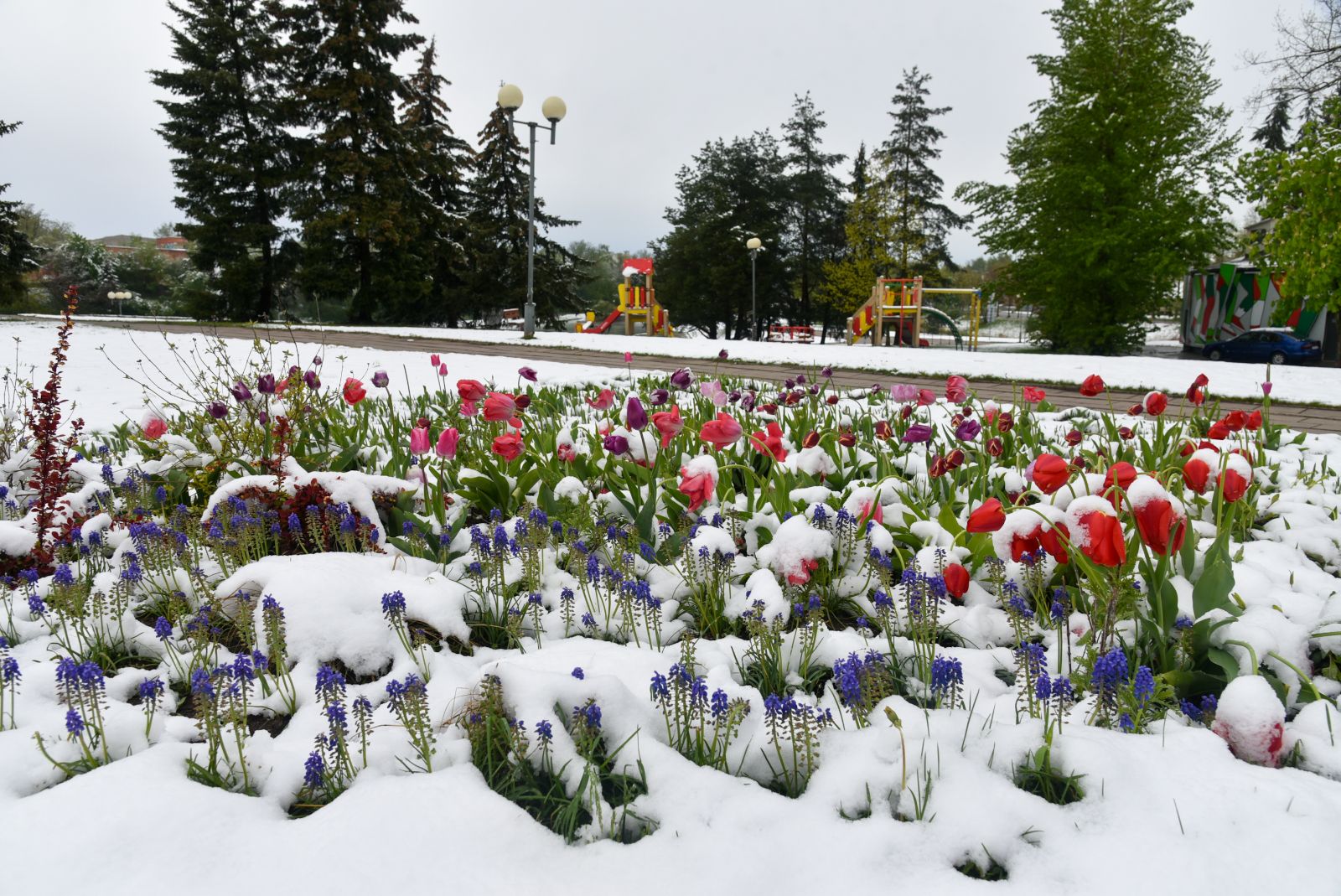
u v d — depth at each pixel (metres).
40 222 72.94
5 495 4.23
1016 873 1.47
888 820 1.59
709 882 1.46
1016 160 30.19
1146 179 27.52
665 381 9.37
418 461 4.68
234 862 1.51
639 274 39.03
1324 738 1.84
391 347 18.42
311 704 2.26
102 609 2.77
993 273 37.59
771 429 3.75
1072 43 28.48
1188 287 35.47
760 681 2.32
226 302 39.28
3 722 2.17
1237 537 3.45
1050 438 5.91
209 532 3.36
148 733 2.08
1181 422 4.99
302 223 38.09
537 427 5.87
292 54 37.06
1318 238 18.09
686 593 2.90
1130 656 2.31
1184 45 27.50
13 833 1.57
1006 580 2.82
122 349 15.48
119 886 1.44
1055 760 1.75
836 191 56.00
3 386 9.99
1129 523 2.59
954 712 2.03
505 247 48.31
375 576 2.79
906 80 49.81
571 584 3.02
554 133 22.12
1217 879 1.39
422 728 1.84
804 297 56.59
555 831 1.67
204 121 37.22
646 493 3.82
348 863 1.49
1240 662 2.13
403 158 38.78
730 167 54.72
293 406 5.03
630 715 1.99
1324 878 1.37
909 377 13.62
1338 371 14.41
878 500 3.04
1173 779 1.65
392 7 37.34
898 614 2.55
